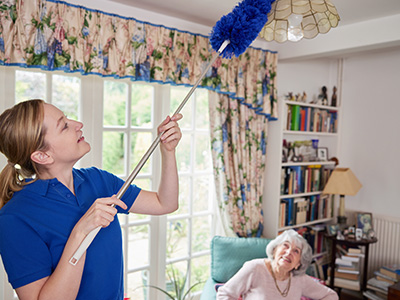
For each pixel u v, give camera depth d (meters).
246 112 2.96
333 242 3.18
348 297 3.36
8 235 0.87
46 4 1.93
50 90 2.17
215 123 2.80
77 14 2.04
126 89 2.51
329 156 3.84
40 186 0.96
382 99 3.50
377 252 3.47
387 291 2.95
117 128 2.46
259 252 2.64
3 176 0.99
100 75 2.14
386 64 3.46
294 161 3.31
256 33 1.04
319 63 3.80
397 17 2.53
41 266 0.88
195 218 3.05
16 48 1.86
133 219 2.64
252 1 1.04
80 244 0.83
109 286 1.01
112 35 2.18
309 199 3.49
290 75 3.51
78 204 1.01
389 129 3.45
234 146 2.87
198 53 2.59
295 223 3.33
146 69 2.33
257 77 2.98
